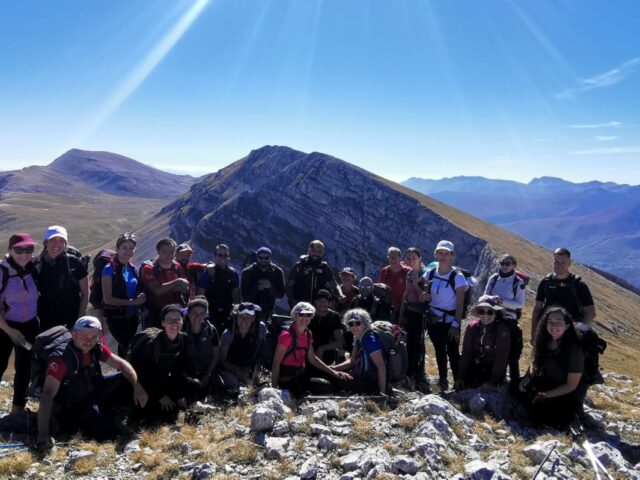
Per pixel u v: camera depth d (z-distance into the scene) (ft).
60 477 23.82
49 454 25.95
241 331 36.60
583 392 31.45
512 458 24.98
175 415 31.17
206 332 34.78
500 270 41.09
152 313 39.81
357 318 35.14
